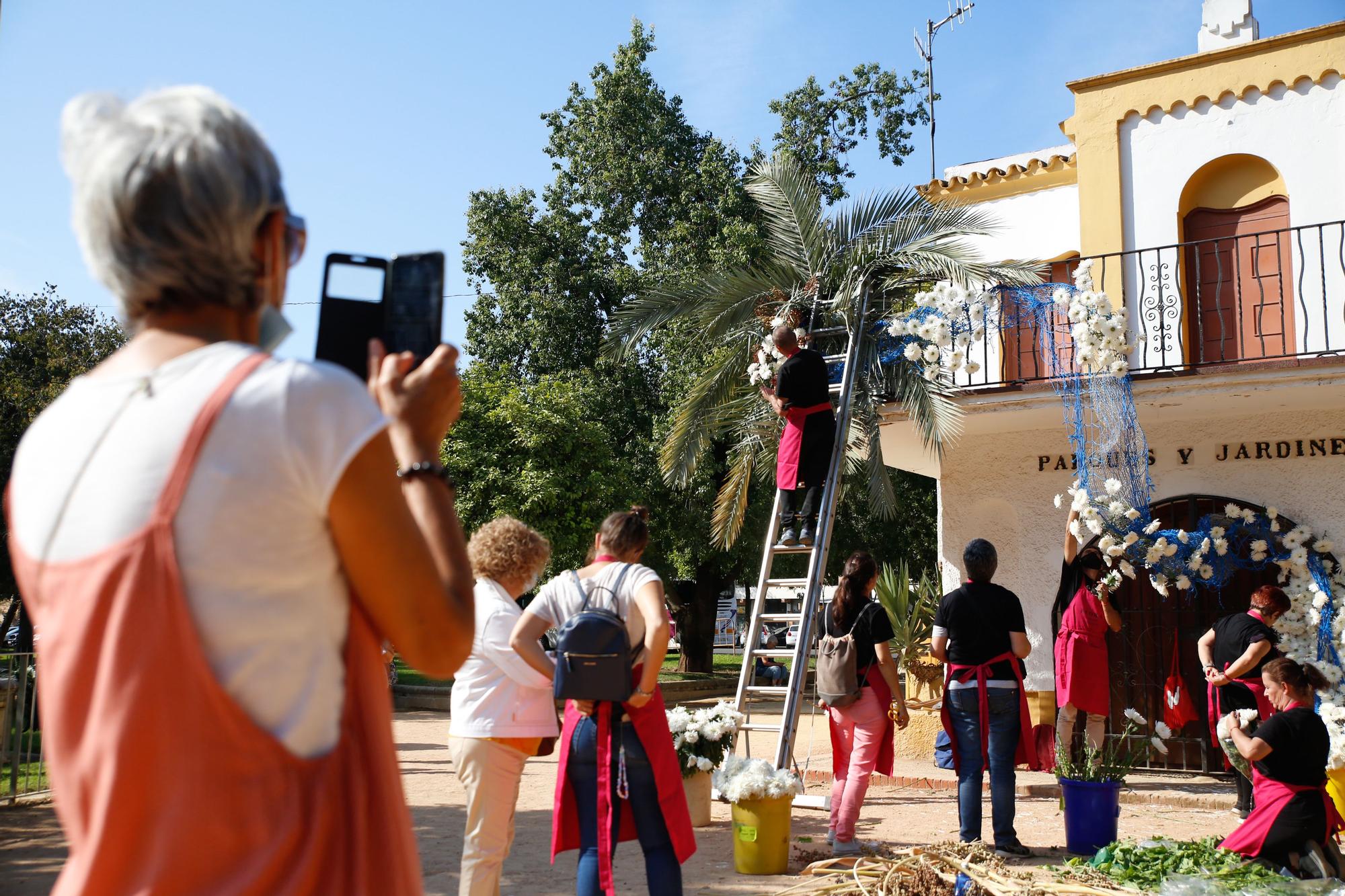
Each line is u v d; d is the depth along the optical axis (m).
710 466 23.80
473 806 4.60
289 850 1.27
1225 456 10.59
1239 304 10.27
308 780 1.31
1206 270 11.32
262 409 1.31
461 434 23.22
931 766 10.91
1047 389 10.00
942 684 11.54
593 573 4.70
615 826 4.34
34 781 9.99
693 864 6.80
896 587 12.25
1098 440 9.86
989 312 10.41
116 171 1.35
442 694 20.48
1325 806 5.77
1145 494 9.75
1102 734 9.33
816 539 9.10
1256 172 11.23
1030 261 10.97
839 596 7.23
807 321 11.43
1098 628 9.38
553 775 11.42
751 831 6.52
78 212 1.40
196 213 1.36
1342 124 10.71
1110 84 11.86
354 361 1.78
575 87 28.84
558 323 26.06
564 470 22.94
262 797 1.26
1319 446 10.20
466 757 4.59
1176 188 11.43
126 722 1.22
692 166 27.92
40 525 1.32
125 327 1.49
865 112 29.47
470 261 27.22
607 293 26.59
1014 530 11.52
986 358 10.19
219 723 1.24
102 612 1.24
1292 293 10.81
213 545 1.25
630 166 27.48
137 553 1.24
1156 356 11.26
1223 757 10.33
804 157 29.14
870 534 27.36
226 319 1.45
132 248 1.37
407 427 1.60
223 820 1.23
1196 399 9.68
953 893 5.41
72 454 1.33
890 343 10.77
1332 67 10.77
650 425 26.08
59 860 7.04
